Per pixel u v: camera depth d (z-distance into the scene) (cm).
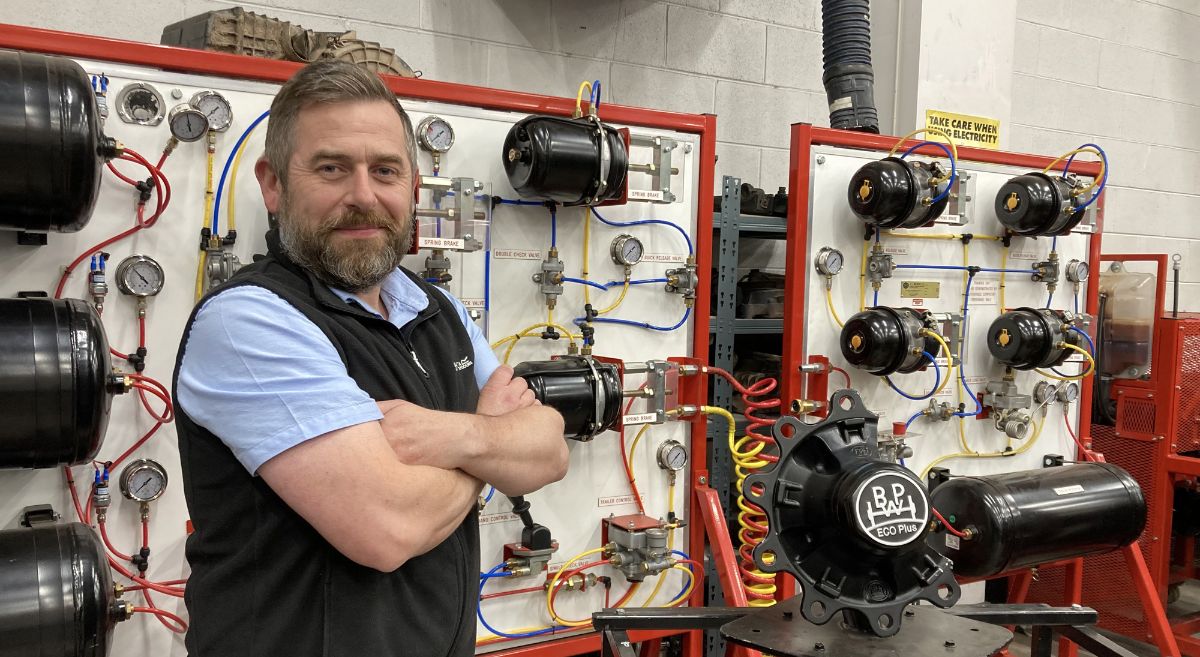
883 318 221
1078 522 202
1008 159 255
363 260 116
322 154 113
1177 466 287
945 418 247
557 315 190
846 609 110
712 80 305
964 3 287
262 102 159
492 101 179
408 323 128
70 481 149
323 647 107
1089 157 401
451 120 176
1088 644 139
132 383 143
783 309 251
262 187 125
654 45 292
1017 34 372
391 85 169
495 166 181
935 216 226
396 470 105
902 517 107
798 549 112
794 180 223
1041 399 262
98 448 138
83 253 147
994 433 261
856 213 225
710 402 250
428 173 174
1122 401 302
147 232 152
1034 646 150
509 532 186
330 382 104
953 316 240
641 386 197
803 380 227
